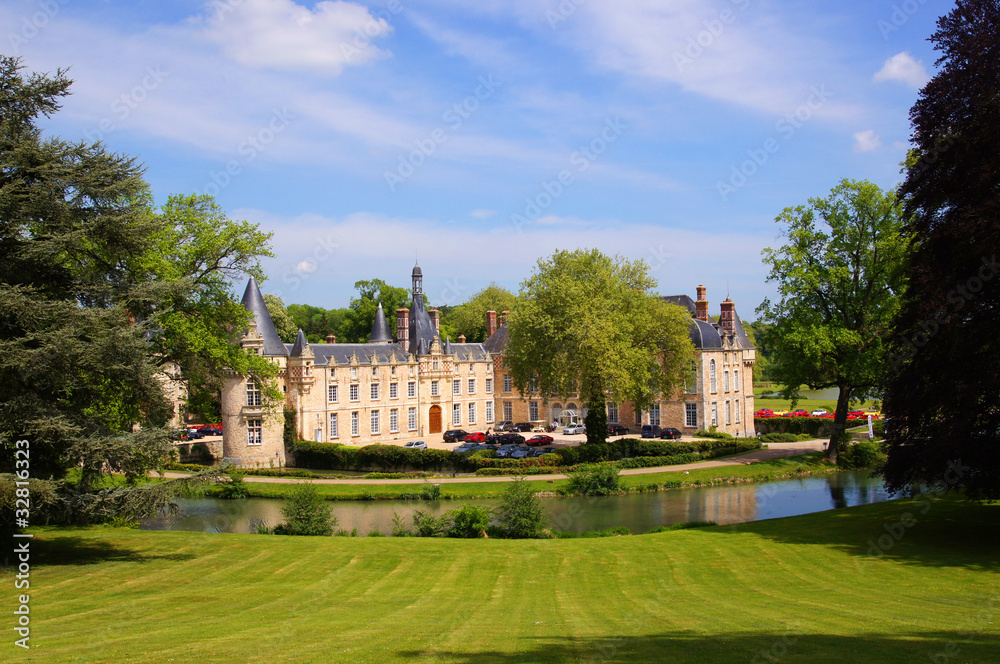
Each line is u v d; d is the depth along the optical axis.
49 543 27.22
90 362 21.66
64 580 21.30
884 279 55.50
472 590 21.80
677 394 77.00
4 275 22.22
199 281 38.72
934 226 29.23
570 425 84.81
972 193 27.84
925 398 27.92
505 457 61.53
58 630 14.90
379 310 90.75
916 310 28.39
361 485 52.22
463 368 90.00
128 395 25.88
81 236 22.67
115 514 23.06
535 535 34.41
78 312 21.55
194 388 39.94
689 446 64.81
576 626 15.66
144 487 23.14
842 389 61.59
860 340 56.03
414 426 82.56
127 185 23.94
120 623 15.80
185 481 24.27
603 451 61.59
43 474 23.48
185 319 38.56
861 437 74.31
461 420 89.50
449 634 14.55
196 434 84.25
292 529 35.00
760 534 30.89
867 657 12.13
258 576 23.11
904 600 18.94
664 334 65.44
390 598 20.23
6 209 21.22
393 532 36.62
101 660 11.91
